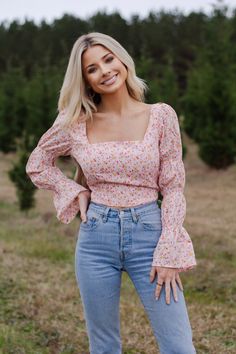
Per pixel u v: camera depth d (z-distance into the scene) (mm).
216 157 16797
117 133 2910
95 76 2891
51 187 3125
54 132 3053
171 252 2762
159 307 2795
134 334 4828
